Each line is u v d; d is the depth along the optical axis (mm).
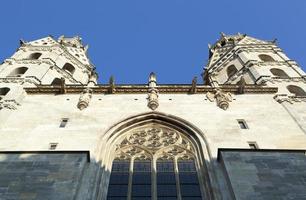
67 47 63656
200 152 31594
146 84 42500
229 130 33844
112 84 41125
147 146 33219
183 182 28531
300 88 43969
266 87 41594
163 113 36750
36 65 50281
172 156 31938
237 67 53125
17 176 25172
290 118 35969
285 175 25141
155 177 29109
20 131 34000
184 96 40594
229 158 27047
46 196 23359
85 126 34562
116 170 30125
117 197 26969
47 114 36812
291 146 31781
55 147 31594
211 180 26969
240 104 38812
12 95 39781
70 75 52719
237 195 23391
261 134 33312
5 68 49438
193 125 34688
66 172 25719
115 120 35531
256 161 26656
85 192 25406
